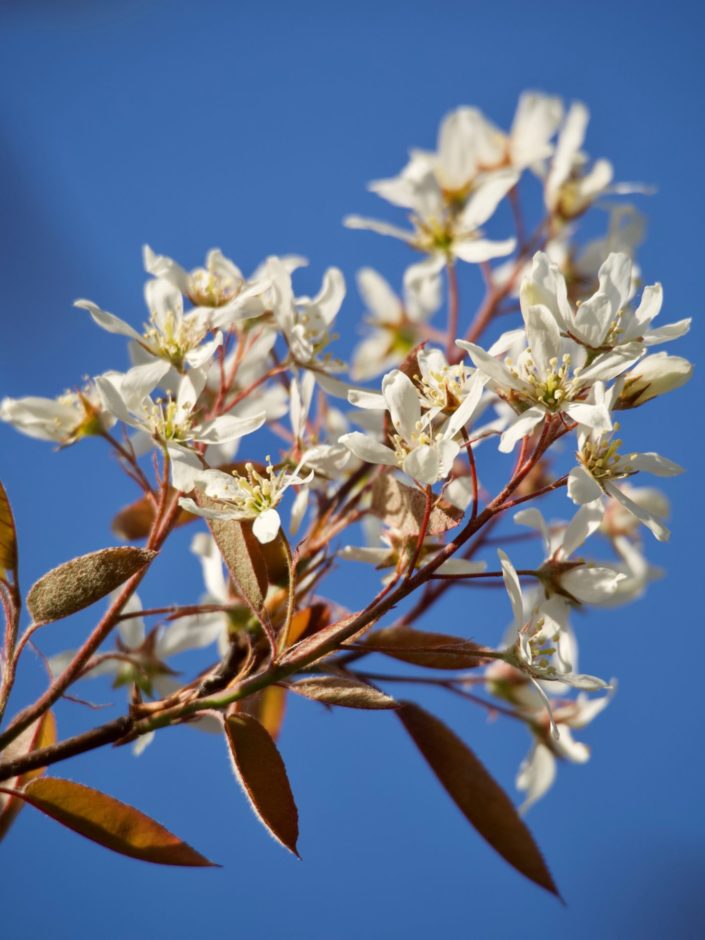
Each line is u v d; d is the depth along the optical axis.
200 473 0.56
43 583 0.54
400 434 0.55
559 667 0.56
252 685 0.55
